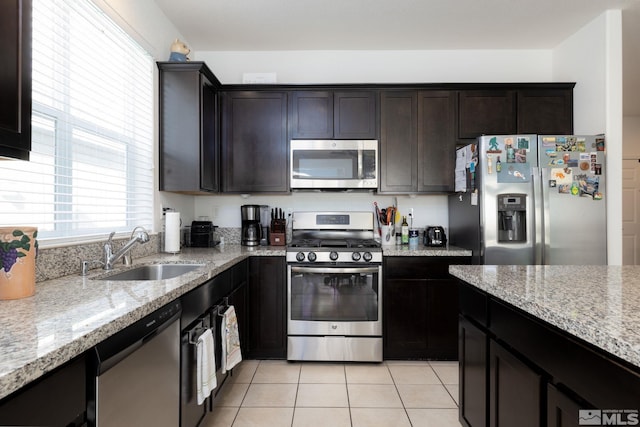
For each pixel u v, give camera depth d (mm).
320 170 2732
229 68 3084
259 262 2553
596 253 2299
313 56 3080
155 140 2342
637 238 4742
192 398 1493
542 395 994
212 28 2689
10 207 1292
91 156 1760
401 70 3076
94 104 1774
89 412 836
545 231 2285
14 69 967
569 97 2742
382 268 2521
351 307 2504
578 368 843
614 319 804
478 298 1423
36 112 1389
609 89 2441
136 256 2117
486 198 2314
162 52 2457
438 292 2529
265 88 2762
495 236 2311
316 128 2762
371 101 2752
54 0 1478
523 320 1093
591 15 2514
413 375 2328
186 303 1430
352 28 2699
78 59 1637
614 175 2395
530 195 2287
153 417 1136
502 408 1229
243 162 2771
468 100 2738
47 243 1442
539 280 1275
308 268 2477
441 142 2750
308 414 1872
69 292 1197
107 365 862
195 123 2375
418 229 3068
